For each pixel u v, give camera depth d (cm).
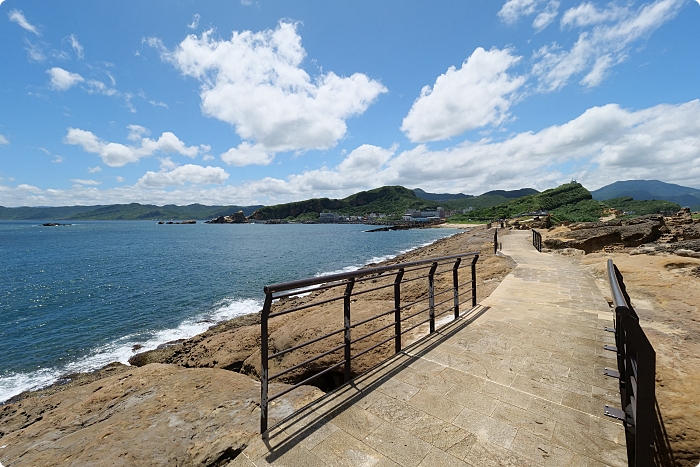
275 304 1516
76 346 1119
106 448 317
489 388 343
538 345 457
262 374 271
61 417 421
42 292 1931
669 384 325
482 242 2734
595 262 1139
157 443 317
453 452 250
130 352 1062
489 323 552
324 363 568
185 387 438
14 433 402
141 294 1852
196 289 1966
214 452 294
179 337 1193
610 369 382
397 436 269
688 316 494
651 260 880
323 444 261
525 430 276
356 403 317
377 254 3844
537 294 754
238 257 3559
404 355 427
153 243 5634
